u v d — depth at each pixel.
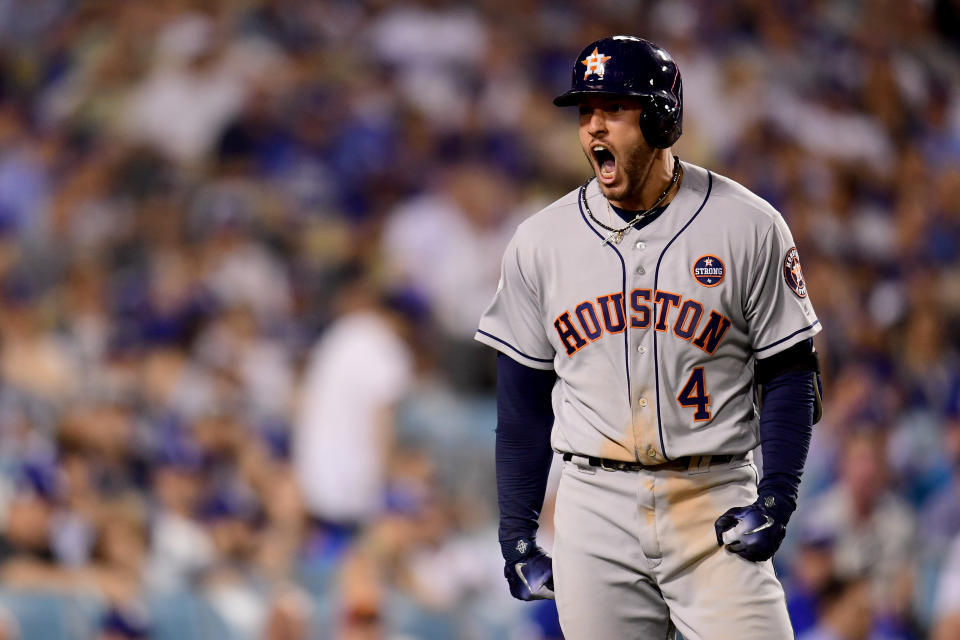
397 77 41.34
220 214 34.31
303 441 21.95
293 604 19.33
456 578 21.39
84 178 36.44
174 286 29.88
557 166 37.78
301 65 41.22
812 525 19.86
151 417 24.00
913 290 30.48
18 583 18.34
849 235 36.31
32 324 27.61
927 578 19.53
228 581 20.17
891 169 39.94
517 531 8.76
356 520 21.41
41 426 22.89
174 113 39.28
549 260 8.34
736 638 7.93
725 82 40.94
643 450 8.05
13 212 36.50
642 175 7.96
